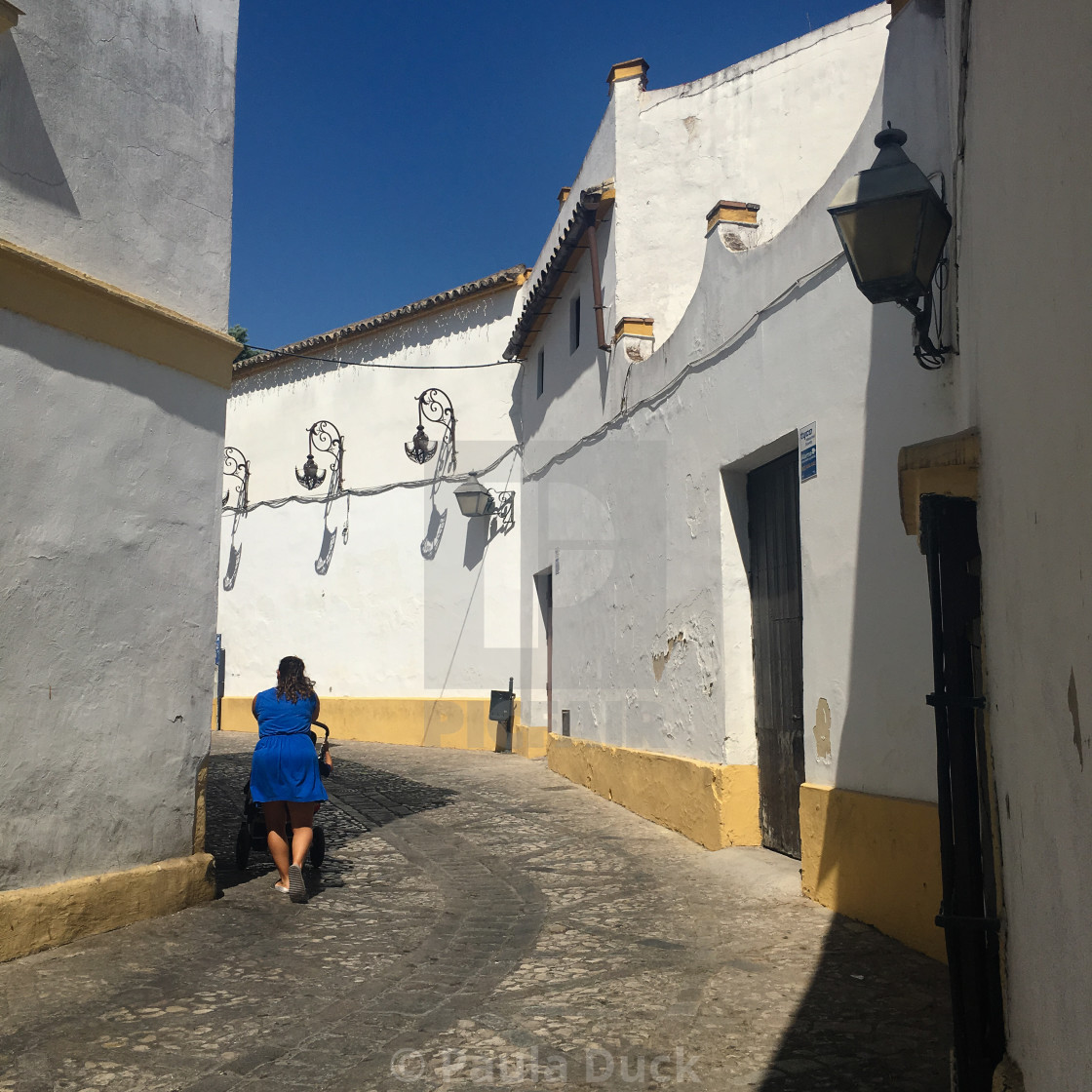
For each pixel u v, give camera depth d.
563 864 7.16
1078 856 1.75
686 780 7.81
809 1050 3.78
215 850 7.46
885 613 5.25
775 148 10.91
